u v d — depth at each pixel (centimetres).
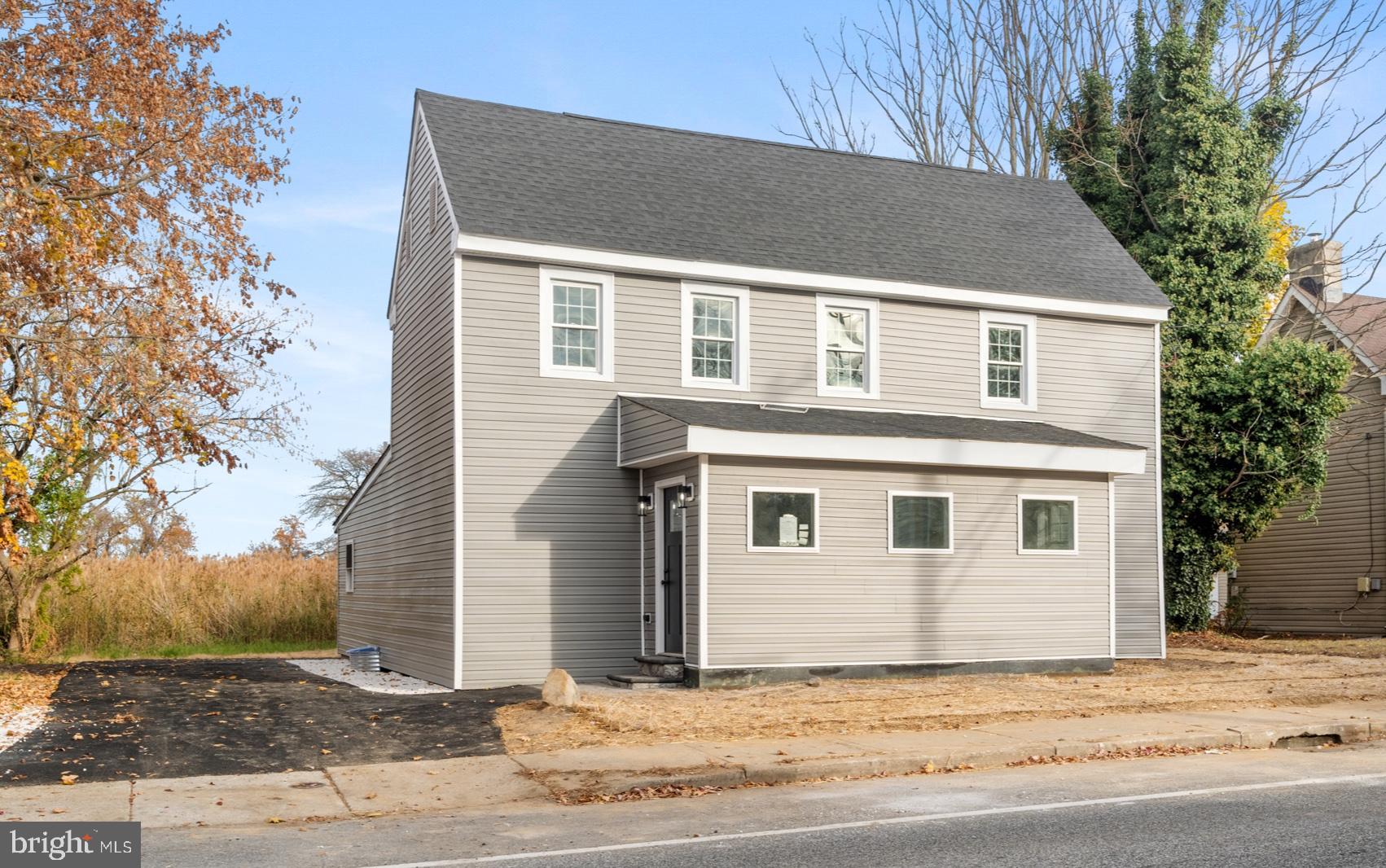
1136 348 2248
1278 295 3312
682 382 1906
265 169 1848
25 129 1642
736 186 2134
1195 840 793
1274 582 3095
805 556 1731
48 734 1243
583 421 1845
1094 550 1941
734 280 1930
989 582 1855
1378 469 2811
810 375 1986
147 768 1109
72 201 1705
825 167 2317
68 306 1717
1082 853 761
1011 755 1170
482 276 1794
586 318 1864
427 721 1374
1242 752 1238
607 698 1521
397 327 2231
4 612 2312
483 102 2077
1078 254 2306
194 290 1816
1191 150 2719
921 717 1350
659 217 1955
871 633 1764
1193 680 1747
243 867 759
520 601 1781
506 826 888
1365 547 2834
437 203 1922
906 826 852
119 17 1742
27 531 2247
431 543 1883
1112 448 1930
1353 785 1010
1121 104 3027
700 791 1034
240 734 1279
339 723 1357
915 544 1811
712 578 1667
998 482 1883
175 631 2767
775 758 1115
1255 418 2545
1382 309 3120
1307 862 730
